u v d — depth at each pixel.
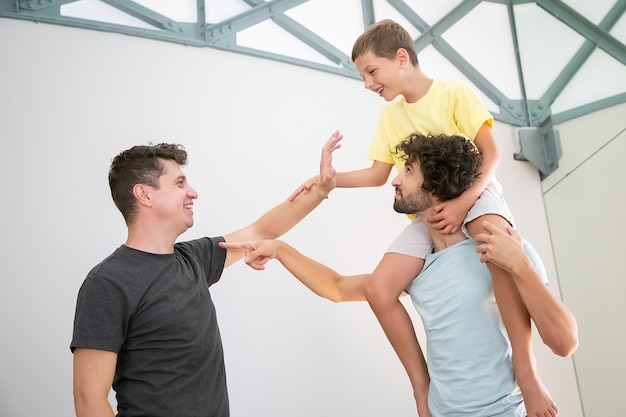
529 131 5.27
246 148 4.43
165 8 4.45
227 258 2.44
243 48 4.59
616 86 4.33
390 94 2.57
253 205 4.34
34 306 3.64
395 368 4.49
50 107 3.95
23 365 3.55
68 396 3.61
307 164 4.60
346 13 5.04
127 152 2.22
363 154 4.82
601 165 4.47
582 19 4.75
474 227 2.12
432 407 2.14
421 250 2.21
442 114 2.49
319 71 4.87
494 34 5.49
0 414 3.45
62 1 4.13
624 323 4.24
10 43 3.95
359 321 4.48
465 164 2.11
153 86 4.26
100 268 2.01
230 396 4.00
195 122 4.32
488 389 2.02
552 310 1.87
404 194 2.16
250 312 4.18
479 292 2.04
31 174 3.81
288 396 4.15
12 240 3.68
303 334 4.29
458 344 2.04
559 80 5.02
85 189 3.91
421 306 2.15
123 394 1.99
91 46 4.16
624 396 4.27
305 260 2.49
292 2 4.81
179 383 1.98
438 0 5.33
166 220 2.16
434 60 5.23
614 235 4.33
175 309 2.01
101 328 1.92
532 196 5.19
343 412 4.27
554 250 5.05
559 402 4.71
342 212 4.61
